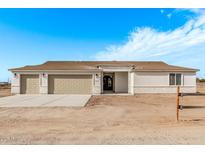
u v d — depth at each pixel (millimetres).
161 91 24766
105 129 7551
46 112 11797
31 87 24656
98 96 22422
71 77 24906
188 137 6270
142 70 24734
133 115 10922
